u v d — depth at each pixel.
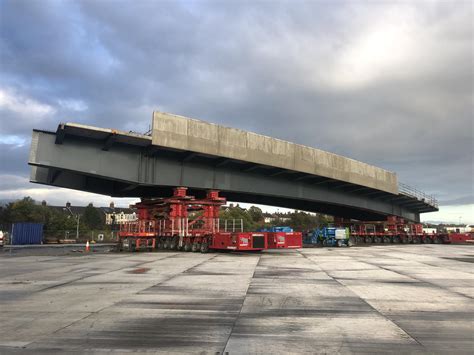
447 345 6.89
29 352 6.48
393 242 59.50
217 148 32.59
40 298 11.55
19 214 87.94
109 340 7.19
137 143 30.09
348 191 48.69
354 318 9.00
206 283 14.68
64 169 28.19
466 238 63.09
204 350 6.58
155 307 10.19
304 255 31.33
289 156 37.34
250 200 48.62
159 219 39.12
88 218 125.88
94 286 13.97
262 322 8.59
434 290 13.25
